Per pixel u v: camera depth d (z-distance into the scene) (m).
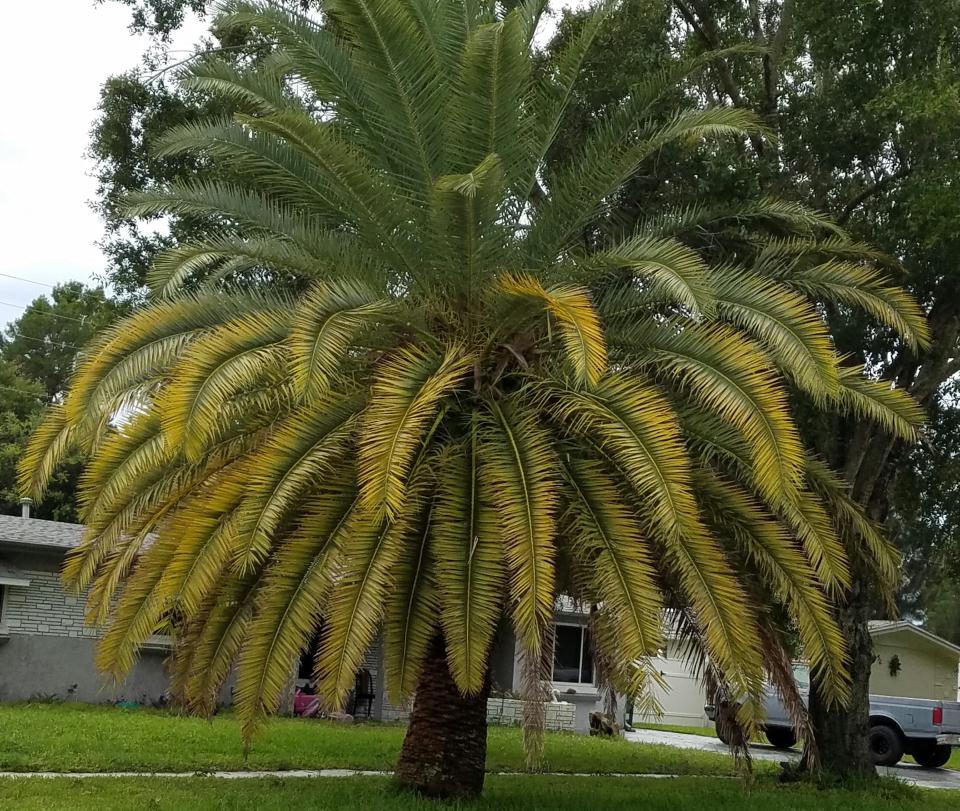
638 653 7.55
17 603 17.59
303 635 7.84
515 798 10.48
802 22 14.15
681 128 9.30
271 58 10.76
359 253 9.32
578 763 15.43
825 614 8.53
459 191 7.63
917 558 33.41
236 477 8.24
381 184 8.94
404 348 8.80
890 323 9.82
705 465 8.98
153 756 12.18
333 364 7.78
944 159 13.49
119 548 9.39
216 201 9.77
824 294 10.29
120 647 8.44
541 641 7.73
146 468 8.84
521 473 7.86
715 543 8.09
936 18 13.31
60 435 8.94
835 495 10.04
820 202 14.85
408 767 10.10
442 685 10.03
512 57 8.74
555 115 9.77
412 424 7.34
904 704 22.33
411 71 8.96
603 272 9.06
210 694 8.64
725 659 7.75
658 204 13.09
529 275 8.73
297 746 13.94
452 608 7.65
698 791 12.97
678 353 8.62
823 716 15.11
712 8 15.18
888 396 9.49
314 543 8.03
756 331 8.65
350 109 9.66
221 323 9.16
